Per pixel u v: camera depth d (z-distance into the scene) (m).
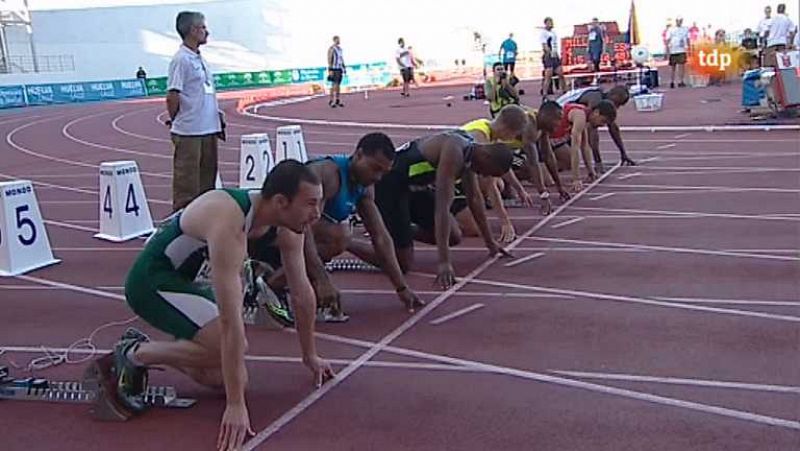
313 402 4.46
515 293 6.27
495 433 4.01
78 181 14.12
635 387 4.45
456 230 7.21
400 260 6.64
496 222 8.73
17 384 4.77
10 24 44.41
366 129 20.16
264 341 5.51
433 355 5.08
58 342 5.75
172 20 49.03
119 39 47.81
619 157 13.13
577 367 4.77
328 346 5.32
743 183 10.39
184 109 8.27
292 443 3.99
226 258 3.81
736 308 5.66
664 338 5.15
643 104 20.36
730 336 5.13
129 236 9.12
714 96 23.58
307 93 39.94
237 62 51.25
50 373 5.15
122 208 9.11
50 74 42.97
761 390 4.34
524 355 5.00
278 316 5.72
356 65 49.50
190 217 3.98
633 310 5.72
